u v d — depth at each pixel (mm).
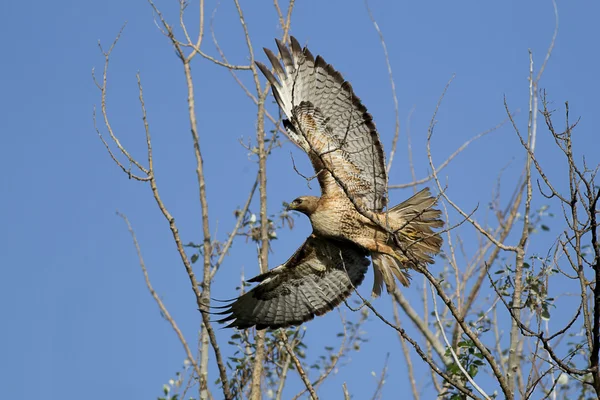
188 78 15219
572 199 9219
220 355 12703
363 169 13477
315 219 13492
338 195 13398
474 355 12789
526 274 12844
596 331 8938
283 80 13742
